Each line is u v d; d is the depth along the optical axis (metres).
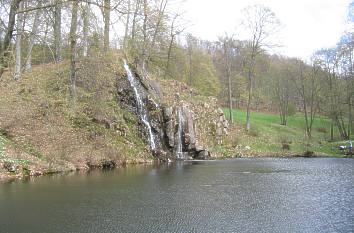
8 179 18.08
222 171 25.55
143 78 38.09
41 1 12.12
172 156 35.56
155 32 43.94
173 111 36.91
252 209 13.15
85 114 29.36
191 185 18.55
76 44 29.59
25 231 9.96
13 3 11.57
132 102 34.62
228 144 44.41
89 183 17.97
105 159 26.31
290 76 69.94
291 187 18.38
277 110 85.81
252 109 85.50
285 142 49.75
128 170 24.45
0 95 27.84
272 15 68.25
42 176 19.66
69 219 11.28
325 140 58.69
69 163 23.08
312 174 24.38
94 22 15.76
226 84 76.75
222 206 13.57
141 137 33.28
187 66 62.03
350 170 27.20
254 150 44.84
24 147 21.94
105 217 11.61
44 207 12.68
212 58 83.00
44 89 30.86
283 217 12.00
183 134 37.53
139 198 14.77
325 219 11.84
